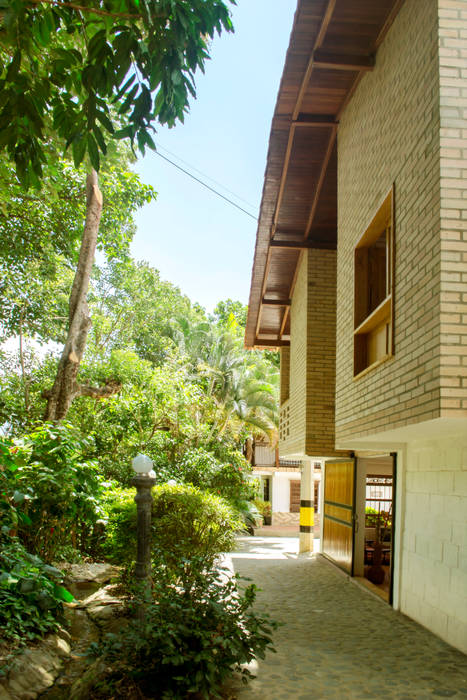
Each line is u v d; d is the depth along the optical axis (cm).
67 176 1148
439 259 460
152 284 2622
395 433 645
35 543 766
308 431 1160
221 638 468
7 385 1392
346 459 1267
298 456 1462
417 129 531
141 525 633
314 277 1202
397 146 595
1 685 437
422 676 564
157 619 479
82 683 452
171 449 1575
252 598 538
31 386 1430
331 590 1062
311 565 1410
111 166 1165
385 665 599
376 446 880
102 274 2406
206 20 374
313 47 725
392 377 579
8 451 655
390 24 642
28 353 1512
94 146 383
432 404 462
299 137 983
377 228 712
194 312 3266
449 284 456
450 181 467
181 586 563
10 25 339
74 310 1069
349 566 1192
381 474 1471
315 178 1080
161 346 2548
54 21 375
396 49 618
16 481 676
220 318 3694
